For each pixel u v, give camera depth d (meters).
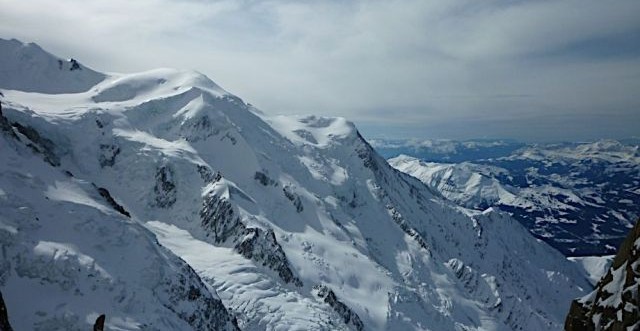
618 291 21.95
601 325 21.94
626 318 20.41
